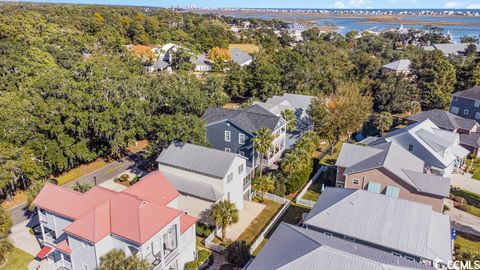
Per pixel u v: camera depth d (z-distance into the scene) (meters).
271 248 25.02
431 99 77.56
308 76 82.69
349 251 23.20
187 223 29.39
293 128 52.66
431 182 37.03
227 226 35.06
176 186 36.16
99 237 24.69
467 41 154.25
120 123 47.16
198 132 42.25
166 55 111.88
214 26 169.88
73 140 44.31
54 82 48.72
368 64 91.06
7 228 32.59
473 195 42.62
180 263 28.91
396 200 29.22
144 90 57.72
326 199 31.92
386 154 40.50
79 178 45.56
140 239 24.31
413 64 83.69
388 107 74.94
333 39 177.12
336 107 54.81
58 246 26.77
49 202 29.52
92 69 61.12
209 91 71.50
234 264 29.34
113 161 51.06
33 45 87.50
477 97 65.50
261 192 41.72
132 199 27.14
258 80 79.62
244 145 45.22
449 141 48.00
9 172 37.75
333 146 56.28
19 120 41.06
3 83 66.81
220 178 34.84
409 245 25.88
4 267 29.38
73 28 117.75
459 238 33.81
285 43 162.75
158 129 43.84
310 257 22.30
